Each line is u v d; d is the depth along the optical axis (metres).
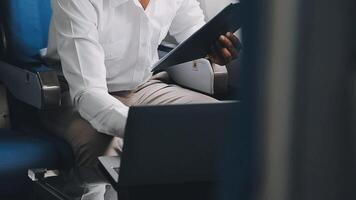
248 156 0.28
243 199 0.28
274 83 0.27
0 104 2.96
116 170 1.82
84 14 2.52
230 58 2.49
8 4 2.91
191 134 1.48
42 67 2.77
